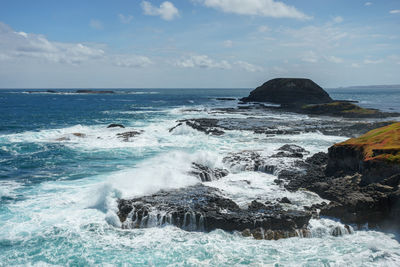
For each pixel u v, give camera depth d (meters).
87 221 14.23
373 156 17.66
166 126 44.28
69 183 19.19
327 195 16.70
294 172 20.41
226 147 30.16
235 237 13.08
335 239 13.04
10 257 11.35
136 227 14.06
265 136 36.12
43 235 12.91
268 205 15.55
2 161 24.23
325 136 36.44
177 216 13.95
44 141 32.00
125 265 11.03
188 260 11.35
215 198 15.73
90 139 33.19
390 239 13.05
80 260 11.29
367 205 14.23
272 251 12.01
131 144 31.20
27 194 17.23
